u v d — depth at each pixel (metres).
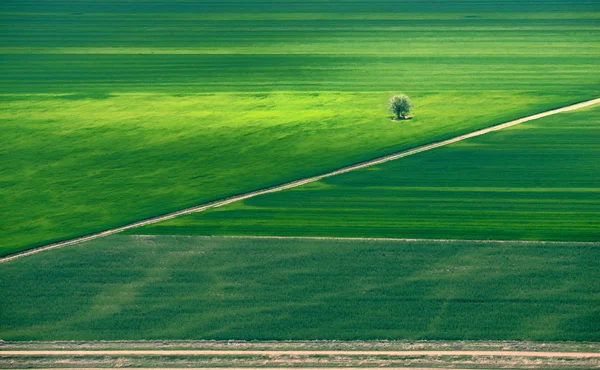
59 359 51.38
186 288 59.66
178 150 90.12
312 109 103.12
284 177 81.31
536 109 99.81
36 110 105.75
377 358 50.81
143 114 103.31
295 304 57.19
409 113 100.31
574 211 70.94
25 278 61.41
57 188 80.00
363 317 55.34
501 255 63.28
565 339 52.12
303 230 68.81
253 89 113.50
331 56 132.00
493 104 102.75
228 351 51.94
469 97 106.12
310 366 50.19
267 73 122.25
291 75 120.56
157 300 58.12
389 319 55.03
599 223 68.50
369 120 98.06
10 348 52.53
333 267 62.19
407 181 79.00
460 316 55.06
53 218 72.88
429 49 135.12
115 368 50.44
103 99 110.50
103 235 68.94
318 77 118.88
